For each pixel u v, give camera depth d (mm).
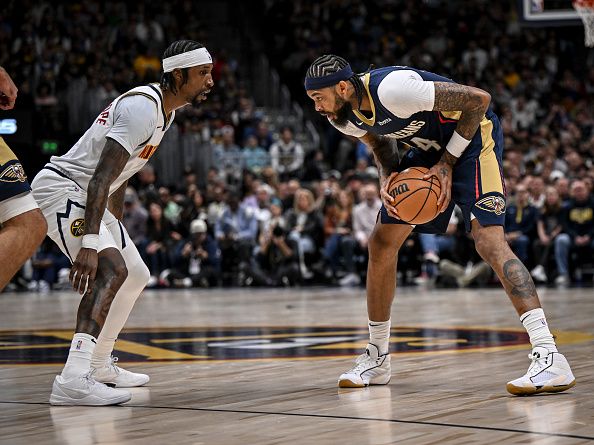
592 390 4449
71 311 10773
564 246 14727
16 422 3846
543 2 13406
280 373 5277
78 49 20766
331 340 7102
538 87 22484
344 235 15469
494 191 4656
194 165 18344
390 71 4516
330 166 21172
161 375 5285
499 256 4598
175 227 16156
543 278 14945
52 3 21703
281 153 19125
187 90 4633
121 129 4469
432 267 15266
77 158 4672
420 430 3514
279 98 22969
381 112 4504
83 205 4609
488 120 4758
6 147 4160
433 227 4879
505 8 24375
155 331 8055
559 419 3705
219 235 16125
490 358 5758
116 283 4457
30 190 4238
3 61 19766
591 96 22234
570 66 23250
